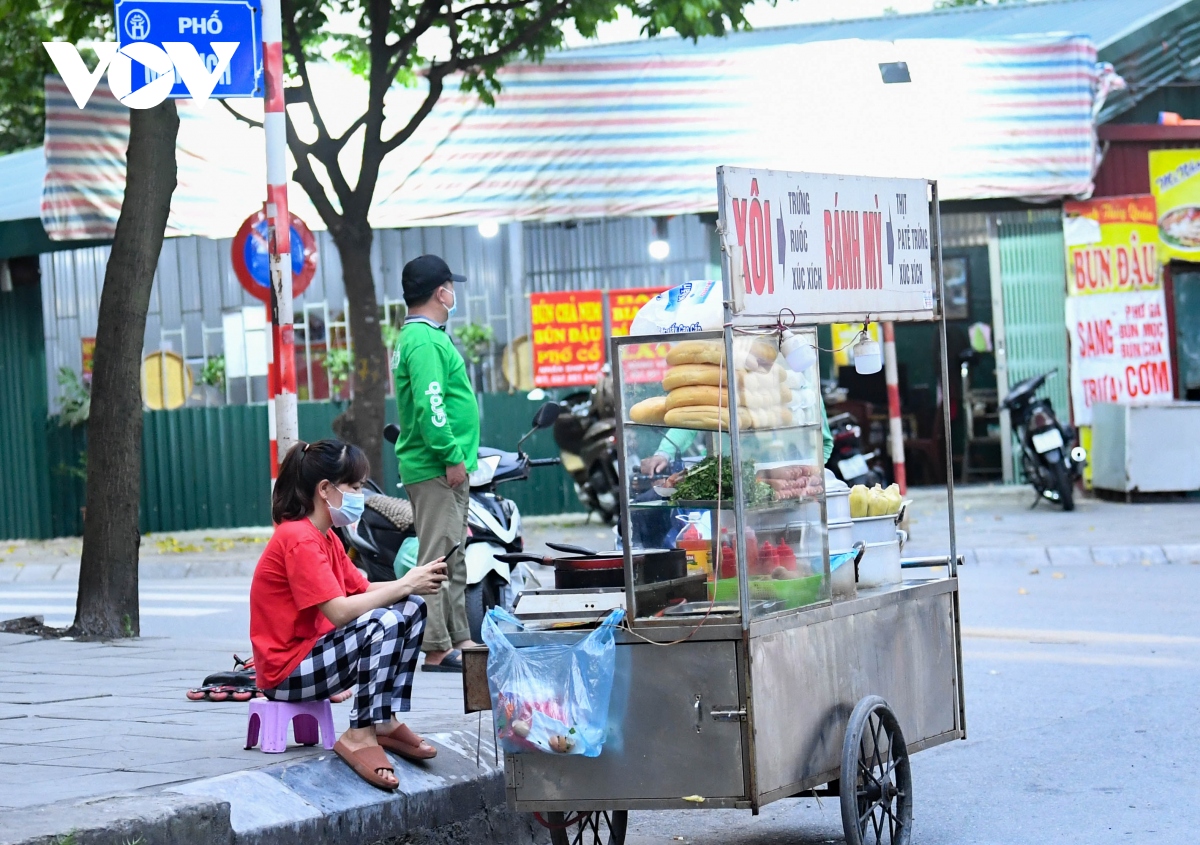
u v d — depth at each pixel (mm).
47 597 16250
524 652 5715
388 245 22484
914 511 19453
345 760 6277
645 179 19016
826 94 19078
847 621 6121
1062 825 6734
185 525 21672
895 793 6211
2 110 31969
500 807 6844
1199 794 7113
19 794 5684
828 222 6172
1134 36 20359
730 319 5496
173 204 18094
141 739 6988
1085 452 20109
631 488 5750
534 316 20656
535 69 18844
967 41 19125
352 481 6453
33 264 21953
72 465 22141
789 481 5895
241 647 11000
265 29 9305
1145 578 14102
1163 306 19828
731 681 5477
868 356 6512
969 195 19281
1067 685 9672
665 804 5578
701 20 15672
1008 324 20406
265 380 22922
